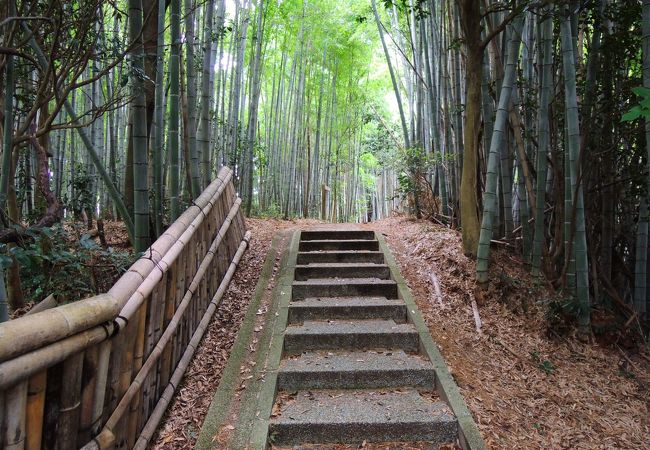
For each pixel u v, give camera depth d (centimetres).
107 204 793
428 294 471
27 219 481
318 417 290
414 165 719
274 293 470
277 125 1249
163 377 283
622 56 438
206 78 573
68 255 277
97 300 188
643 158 463
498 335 408
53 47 268
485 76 523
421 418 288
